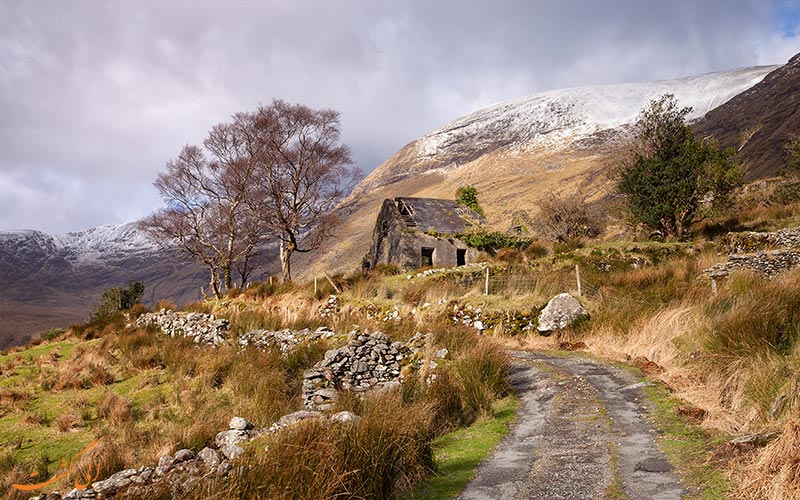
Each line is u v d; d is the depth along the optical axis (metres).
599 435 6.80
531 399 9.02
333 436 5.48
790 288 9.24
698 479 5.08
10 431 11.19
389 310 18.20
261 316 19.48
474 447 6.86
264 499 4.52
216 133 34.28
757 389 6.61
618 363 10.88
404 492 5.47
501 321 15.54
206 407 11.28
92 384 14.83
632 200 28.39
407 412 6.76
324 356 11.41
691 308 11.67
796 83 119.94
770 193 32.56
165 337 20.20
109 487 5.80
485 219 37.50
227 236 34.19
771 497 4.41
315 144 33.31
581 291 15.65
